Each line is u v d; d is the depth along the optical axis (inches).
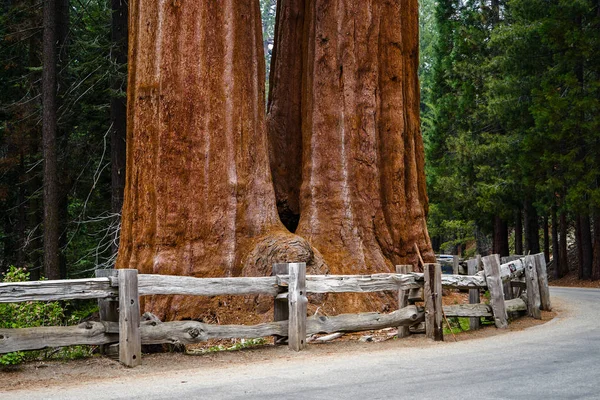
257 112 588.7
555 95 1288.1
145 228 546.3
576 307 625.0
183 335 358.0
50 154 946.7
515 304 519.5
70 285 323.6
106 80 1071.0
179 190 543.2
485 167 1515.7
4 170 1173.1
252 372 319.3
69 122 1173.7
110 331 341.4
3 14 1210.6
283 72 717.3
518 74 1449.3
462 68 1663.4
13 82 1280.8
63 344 322.7
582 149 1341.0
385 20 665.6
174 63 553.0
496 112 1475.1
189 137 550.6
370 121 639.8
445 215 1887.3
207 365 345.1
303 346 389.4
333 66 639.1
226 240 549.3
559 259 1534.2
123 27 1050.1
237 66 575.8
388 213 647.8
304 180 636.1
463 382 276.4
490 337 432.5
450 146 1680.6
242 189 563.8
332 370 319.0
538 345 381.7
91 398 262.4
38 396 268.2
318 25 648.4
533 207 1578.5
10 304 396.8
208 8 565.6
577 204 1270.9
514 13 1453.0
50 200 943.7
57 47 1125.1
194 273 534.3
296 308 386.9
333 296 537.0
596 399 240.1
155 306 510.6
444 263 898.7
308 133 643.5
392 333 474.6
